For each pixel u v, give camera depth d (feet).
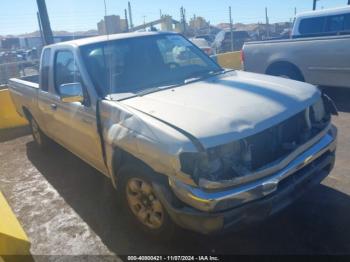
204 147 8.51
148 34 14.74
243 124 9.13
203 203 8.50
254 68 27.91
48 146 20.53
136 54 13.71
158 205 10.24
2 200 12.71
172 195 9.30
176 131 8.94
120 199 11.90
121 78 12.71
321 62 23.61
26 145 23.00
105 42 13.58
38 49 90.84
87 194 14.79
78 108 12.73
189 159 8.55
